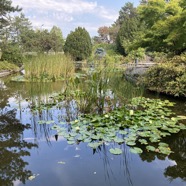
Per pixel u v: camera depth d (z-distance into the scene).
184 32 7.04
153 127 3.14
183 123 3.49
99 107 4.16
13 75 11.30
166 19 8.21
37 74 8.23
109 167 2.26
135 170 2.21
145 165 2.30
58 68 8.48
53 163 2.34
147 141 2.85
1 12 15.61
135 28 19.69
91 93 4.20
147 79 6.35
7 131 3.31
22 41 22.81
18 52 16.33
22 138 3.04
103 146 2.73
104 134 2.92
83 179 2.05
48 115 4.02
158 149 2.60
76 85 5.02
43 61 8.54
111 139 2.78
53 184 1.97
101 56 7.94
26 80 8.28
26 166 2.29
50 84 7.25
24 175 2.12
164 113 3.86
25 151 2.63
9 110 4.45
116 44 20.02
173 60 6.11
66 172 2.17
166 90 5.40
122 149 2.64
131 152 2.52
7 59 15.53
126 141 2.74
